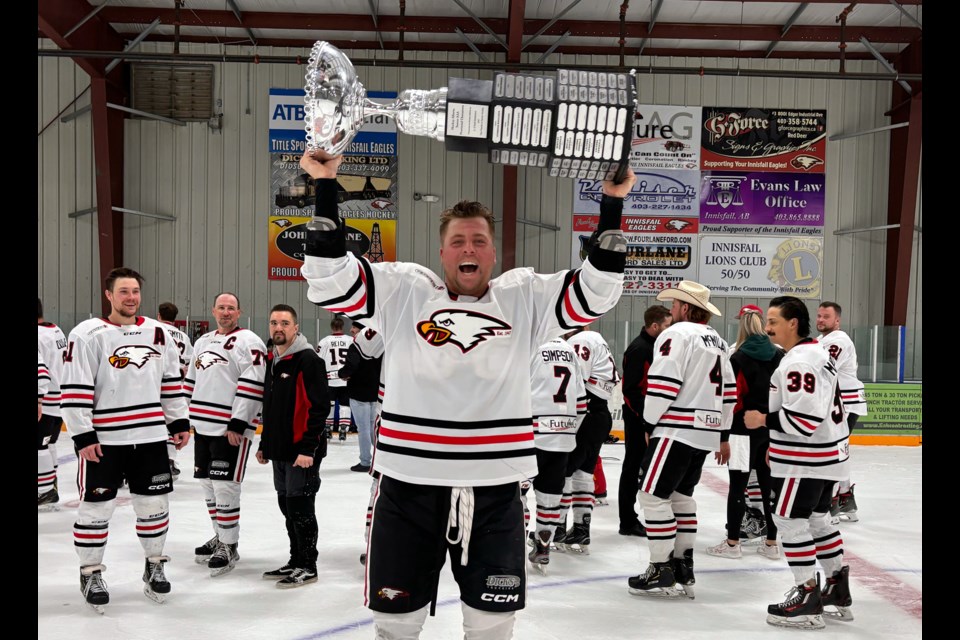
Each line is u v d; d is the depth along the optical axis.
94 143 13.43
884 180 14.41
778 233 14.32
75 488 7.32
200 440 4.83
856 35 13.69
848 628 3.85
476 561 2.05
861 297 14.43
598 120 1.87
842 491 6.29
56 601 4.11
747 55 14.38
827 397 3.74
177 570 4.72
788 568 4.95
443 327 2.07
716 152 14.27
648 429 4.59
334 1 13.09
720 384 4.29
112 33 13.72
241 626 3.75
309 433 4.38
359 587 4.38
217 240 14.29
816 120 14.34
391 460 2.07
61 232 14.16
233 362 4.77
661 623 3.88
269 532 5.73
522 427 2.11
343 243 2.06
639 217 14.21
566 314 2.18
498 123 1.86
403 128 1.94
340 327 9.09
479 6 13.09
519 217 14.33
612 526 6.13
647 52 14.31
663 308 5.64
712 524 6.24
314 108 1.91
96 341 4.02
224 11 13.38
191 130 14.26
